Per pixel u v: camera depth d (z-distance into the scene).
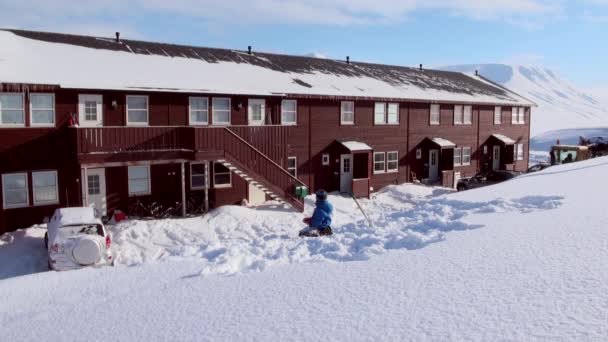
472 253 6.50
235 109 23.16
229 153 20.31
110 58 22.81
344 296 5.36
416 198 27.75
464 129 35.34
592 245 6.10
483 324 4.11
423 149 32.69
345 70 33.12
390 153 30.66
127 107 20.45
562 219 8.09
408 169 31.78
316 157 27.03
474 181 26.66
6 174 18.25
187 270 7.86
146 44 26.48
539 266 5.51
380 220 11.81
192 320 5.20
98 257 12.41
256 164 21.16
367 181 27.61
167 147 19.36
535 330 3.87
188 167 22.25
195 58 26.38
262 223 19.58
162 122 21.27
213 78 23.72
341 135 28.02
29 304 6.93
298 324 4.67
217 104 22.66
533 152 63.22
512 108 39.59
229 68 26.20
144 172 21.23
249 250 9.03
